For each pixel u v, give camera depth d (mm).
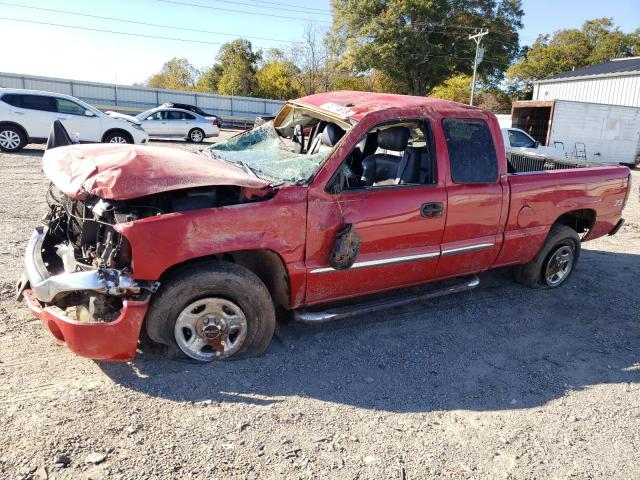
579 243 5629
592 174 5398
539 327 4684
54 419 2885
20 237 6203
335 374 3631
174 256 3166
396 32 42094
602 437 3145
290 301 3760
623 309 5246
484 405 3406
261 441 2865
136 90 37281
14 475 2459
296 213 3523
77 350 3186
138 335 3215
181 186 3102
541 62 48562
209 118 23625
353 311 4043
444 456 2871
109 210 3107
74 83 35312
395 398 3400
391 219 3918
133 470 2562
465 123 4344
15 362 3438
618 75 27016
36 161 13070
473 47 45719
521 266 5469
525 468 2826
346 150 3723
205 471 2602
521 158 6680
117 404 3072
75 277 3098
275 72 51500
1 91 14289
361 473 2688
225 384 3359
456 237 4375
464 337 4371
